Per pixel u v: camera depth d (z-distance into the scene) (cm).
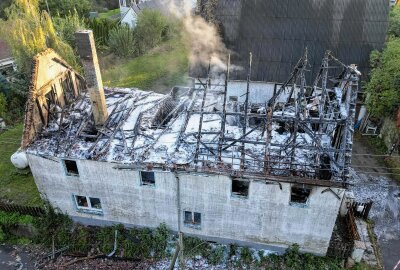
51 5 5069
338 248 1747
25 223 1986
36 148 1744
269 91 2641
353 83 1534
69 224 1981
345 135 1464
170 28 4472
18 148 2628
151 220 1877
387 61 2381
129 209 1853
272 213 1673
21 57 3019
